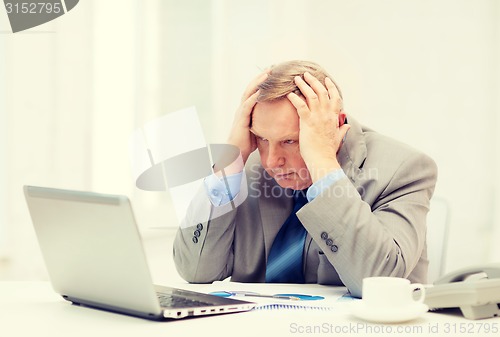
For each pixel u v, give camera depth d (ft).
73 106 8.66
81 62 8.67
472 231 8.93
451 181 9.04
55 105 8.61
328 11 9.41
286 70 4.78
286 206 5.36
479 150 8.95
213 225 5.25
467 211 8.96
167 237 8.55
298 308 3.73
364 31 9.34
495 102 8.90
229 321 3.34
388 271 4.28
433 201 5.74
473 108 8.98
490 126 8.91
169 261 8.21
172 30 9.16
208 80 9.25
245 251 5.50
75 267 3.61
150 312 3.29
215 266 5.31
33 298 4.13
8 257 8.46
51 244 3.69
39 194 3.60
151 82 9.08
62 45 8.62
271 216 5.36
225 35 9.30
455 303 3.46
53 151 8.63
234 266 5.53
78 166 8.68
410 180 4.88
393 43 9.25
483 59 8.95
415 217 4.73
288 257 5.27
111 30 8.78
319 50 9.45
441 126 9.09
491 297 3.42
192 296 3.82
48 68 8.59
